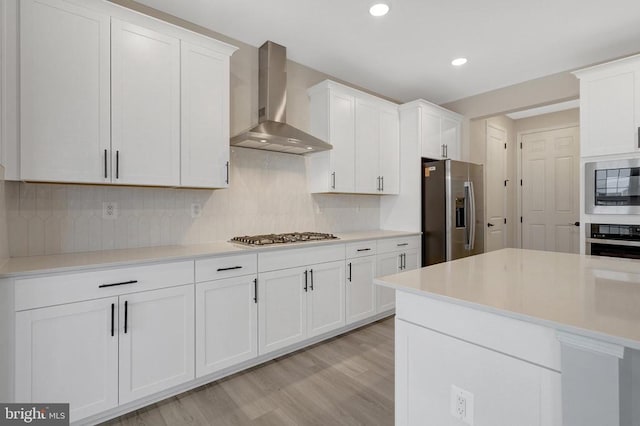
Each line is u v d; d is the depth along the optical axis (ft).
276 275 8.13
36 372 5.14
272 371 7.63
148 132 6.84
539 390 3.19
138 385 6.09
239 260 7.46
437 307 3.95
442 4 7.65
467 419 3.70
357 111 11.32
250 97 9.71
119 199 7.48
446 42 9.39
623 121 8.75
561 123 15.87
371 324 10.70
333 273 9.44
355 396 6.62
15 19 5.51
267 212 10.05
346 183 10.94
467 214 12.39
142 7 7.72
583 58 10.34
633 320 2.92
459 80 12.11
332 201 11.86
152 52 6.89
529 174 16.92
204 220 8.77
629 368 2.86
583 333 2.73
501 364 3.44
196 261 6.81
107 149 6.33
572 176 15.52
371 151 11.76
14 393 4.98
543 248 16.39
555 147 16.06
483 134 15.12
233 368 7.55
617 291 3.87
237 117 9.41
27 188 6.41
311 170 11.15
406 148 12.71
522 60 10.49
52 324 5.27
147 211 7.87
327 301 9.29
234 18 8.27
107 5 6.29
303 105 10.94
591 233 9.36
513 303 3.43
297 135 9.02
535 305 3.36
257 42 9.53
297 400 6.49
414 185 12.44
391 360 8.18
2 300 4.87
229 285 7.30
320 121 10.71
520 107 12.38
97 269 5.66
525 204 17.03
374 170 11.85
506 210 16.78
